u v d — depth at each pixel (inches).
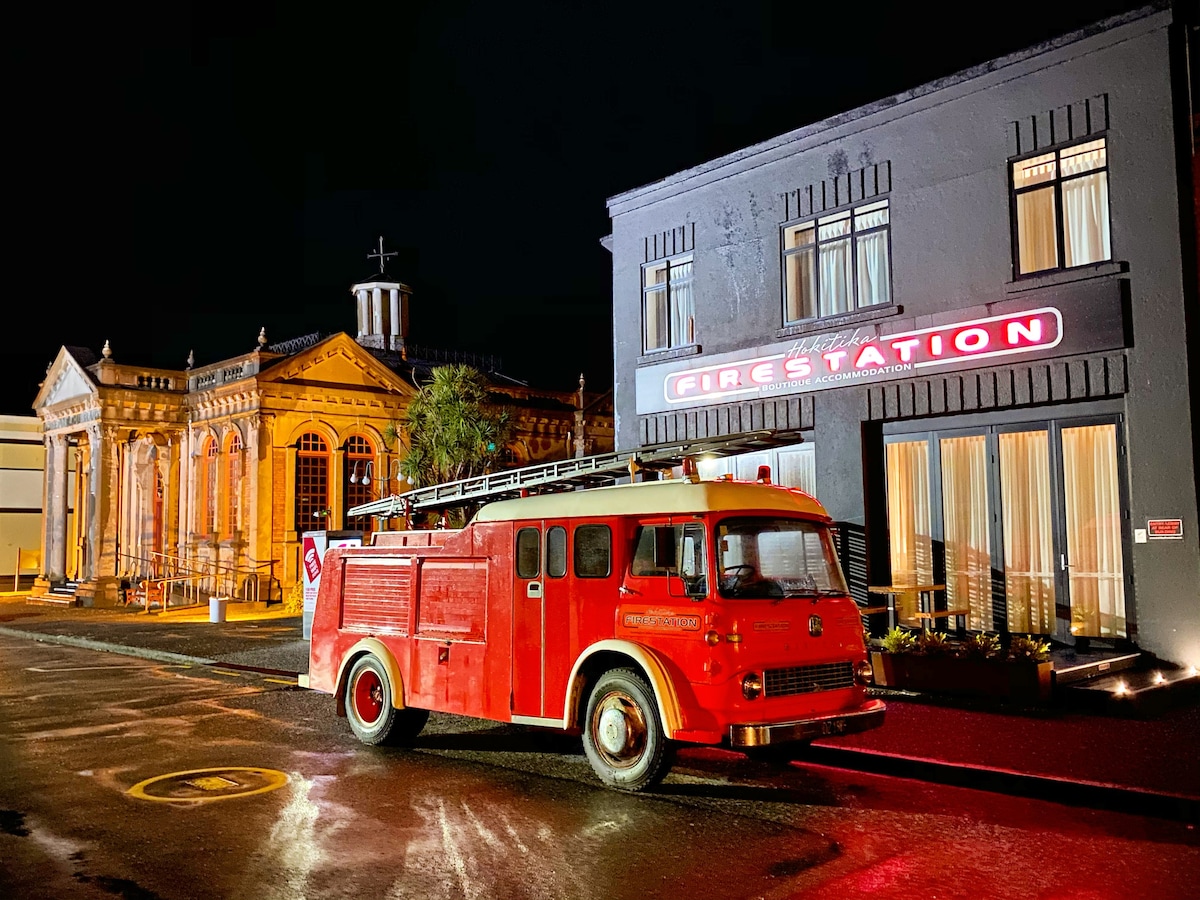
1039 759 328.5
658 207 687.7
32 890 223.3
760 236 621.0
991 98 515.5
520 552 348.5
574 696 326.3
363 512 531.2
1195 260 455.5
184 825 275.4
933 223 536.4
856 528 561.3
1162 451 451.2
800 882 226.4
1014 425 510.9
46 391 1353.3
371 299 1476.4
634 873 233.0
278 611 1023.6
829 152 586.6
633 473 409.4
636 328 698.8
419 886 225.5
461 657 362.3
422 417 930.1
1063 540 491.2
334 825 274.7
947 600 536.1
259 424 1098.7
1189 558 441.7
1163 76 456.1
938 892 219.9
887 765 339.3
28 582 1561.3
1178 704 420.5
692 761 357.1
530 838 261.3
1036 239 502.6
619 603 317.4
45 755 371.6
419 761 360.8
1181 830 268.1
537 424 1342.3
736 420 629.0
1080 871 234.1
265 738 407.2
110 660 705.6
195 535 1202.0
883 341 550.9
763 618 299.9
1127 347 463.2
